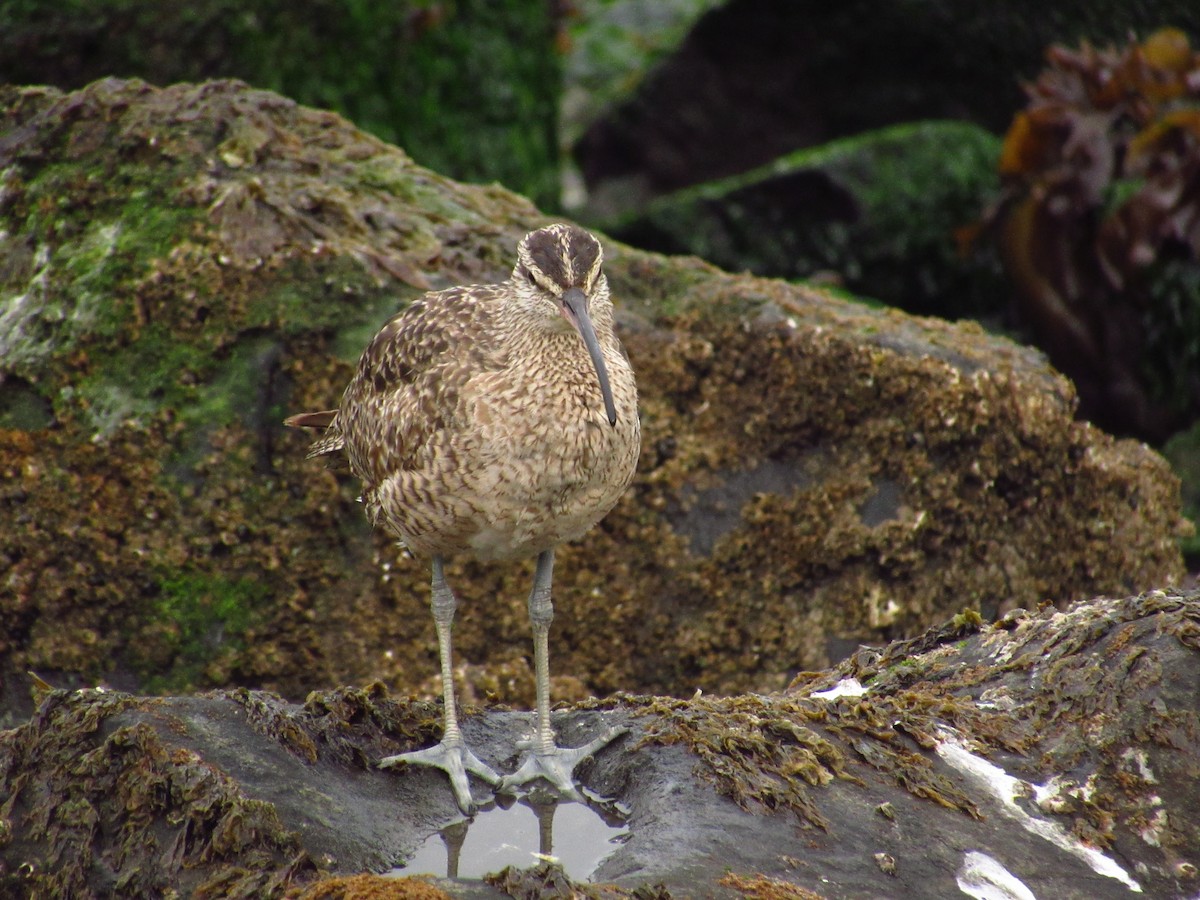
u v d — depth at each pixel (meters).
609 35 26.70
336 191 12.75
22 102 13.25
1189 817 7.37
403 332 9.13
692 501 12.35
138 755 7.25
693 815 7.14
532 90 21.88
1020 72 22.02
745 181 21.09
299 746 7.86
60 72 17.16
